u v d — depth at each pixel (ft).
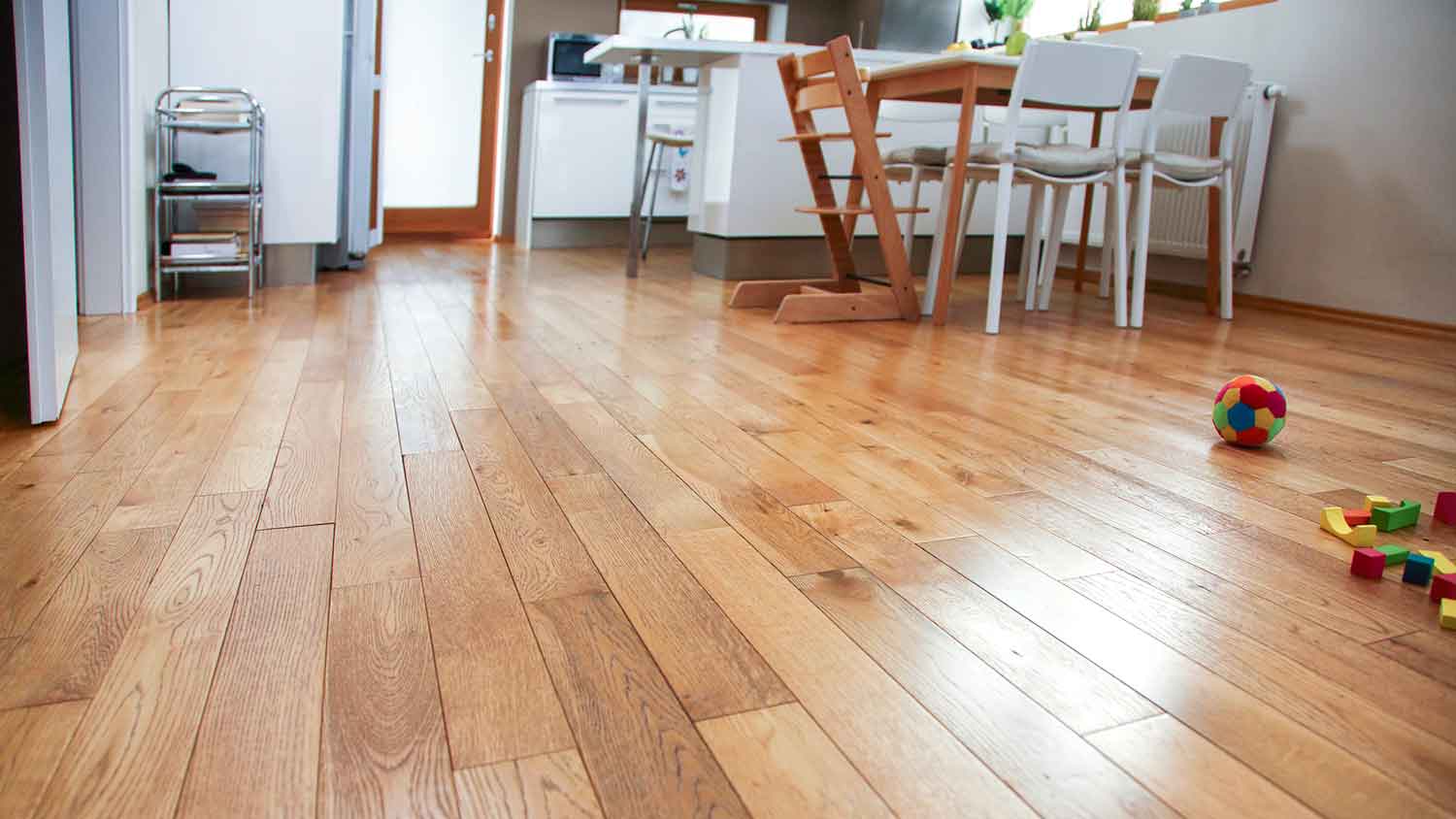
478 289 12.67
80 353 7.83
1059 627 3.69
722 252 14.71
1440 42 11.44
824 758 2.80
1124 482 5.55
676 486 5.15
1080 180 11.01
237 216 11.46
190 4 11.16
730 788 2.65
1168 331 11.31
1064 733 2.98
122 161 9.45
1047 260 12.50
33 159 5.52
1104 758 2.86
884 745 2.88
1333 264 12.73
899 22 20.70
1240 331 11.50
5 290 7.43
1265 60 13.41
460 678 3.15
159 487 4.84
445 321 10.05
